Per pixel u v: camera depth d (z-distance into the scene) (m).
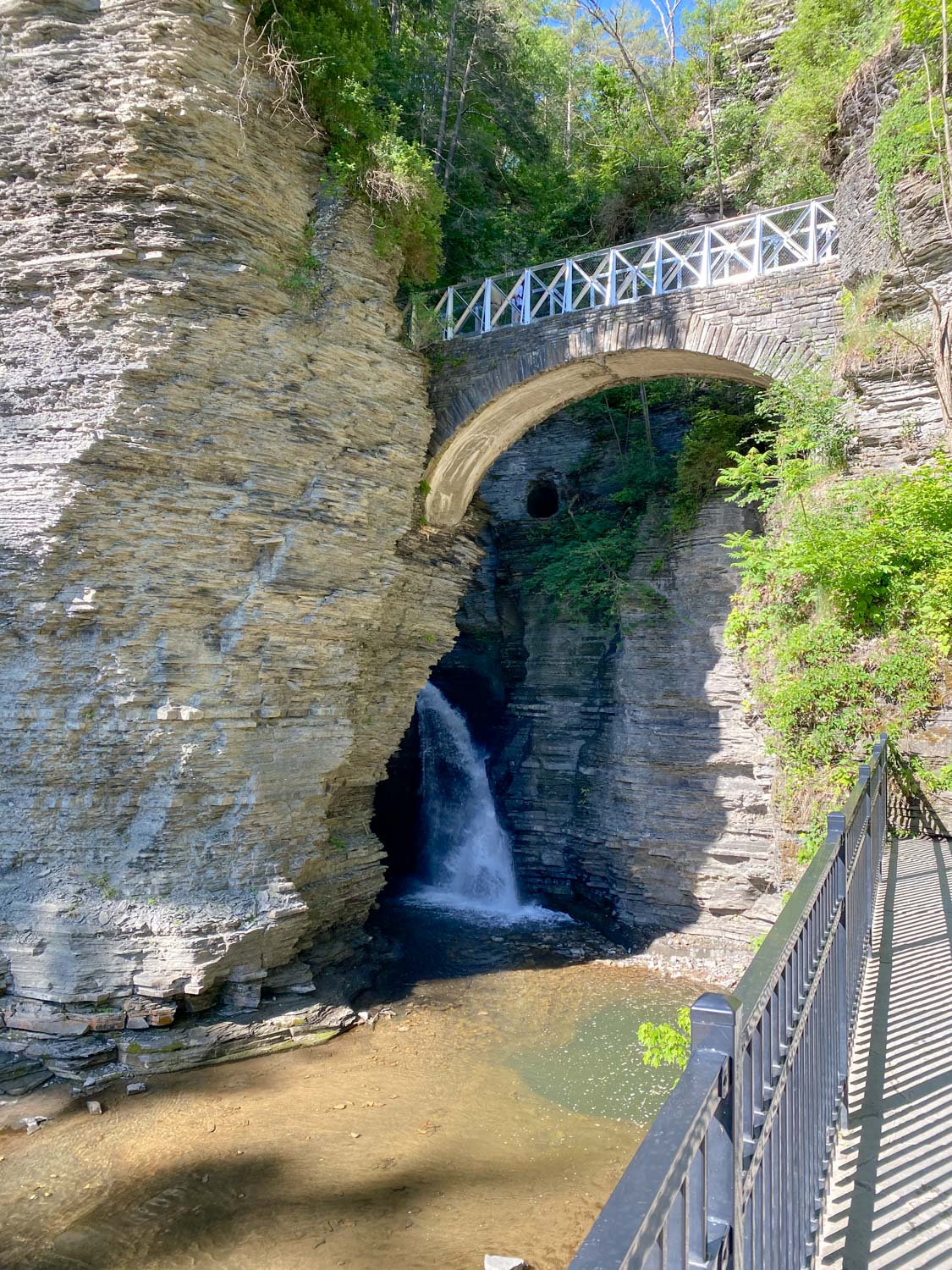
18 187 12.80
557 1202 9.45
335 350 14.84
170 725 13.13
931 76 12.76
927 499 12.62
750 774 17.78
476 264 23.45
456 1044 13.60
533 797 22.16
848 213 15.12
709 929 17.80
